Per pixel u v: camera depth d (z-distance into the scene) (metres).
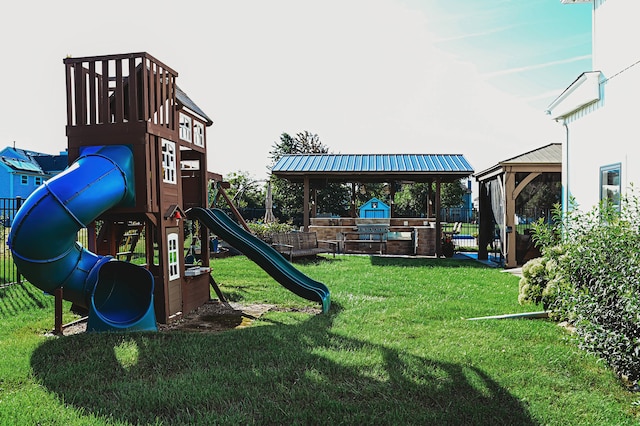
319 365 4.50
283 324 6.61
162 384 4.04
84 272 6.20
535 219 14.30
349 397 3.83
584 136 8.98
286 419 3.42
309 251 15.10
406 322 6.41
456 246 22.19
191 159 8.95
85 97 6.74
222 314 7.51
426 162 18.77
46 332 6.10
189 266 8.80
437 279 10.70
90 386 4.04
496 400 3.76
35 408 3.55
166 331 6.14
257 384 4.06
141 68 6.92
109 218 7.30
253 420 3.38
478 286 9.70
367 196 36.97
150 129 6.59
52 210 5.45
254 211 32.38
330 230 19.16
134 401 3.70
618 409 3.62
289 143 46.75
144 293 7.00
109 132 6.61
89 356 4.77
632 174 7.38
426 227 18.48
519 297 7.39
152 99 6.77
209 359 4.71
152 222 6.81
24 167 39.03
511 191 13.70
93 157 6.25
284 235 14.97
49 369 4.42
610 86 8.03
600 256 4.83
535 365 4.58
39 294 8.43
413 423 3.37
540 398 3.82
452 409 3.59
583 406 3.68
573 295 5.11
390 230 18.88
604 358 4.47
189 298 7.68
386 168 18.33
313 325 6.23
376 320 6.54
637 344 4.09
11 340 5.46
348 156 20.27
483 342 5.34
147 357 4.75
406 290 9.12
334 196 35.44
